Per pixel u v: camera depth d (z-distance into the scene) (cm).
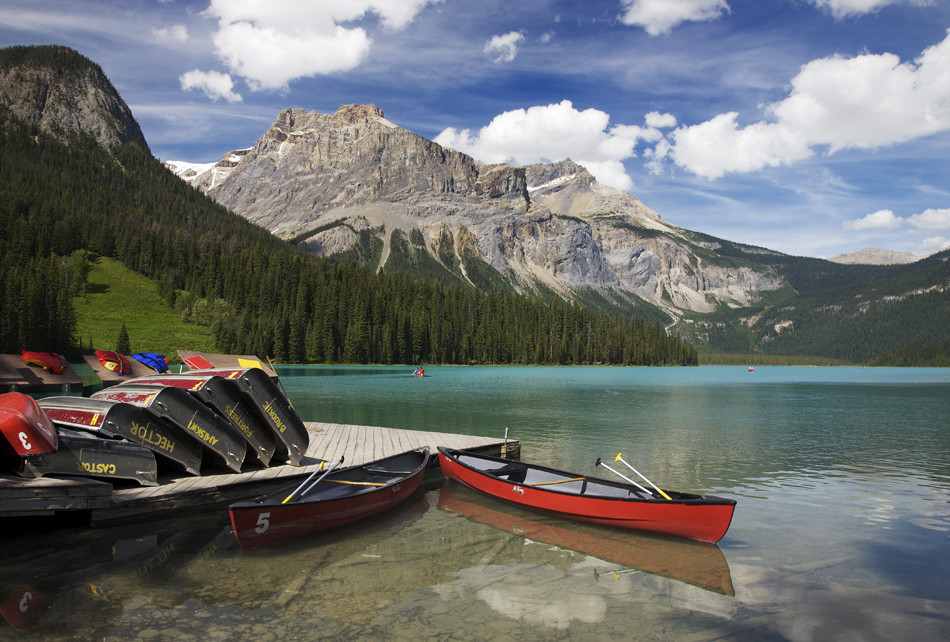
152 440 1447
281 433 1686
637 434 3128
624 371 14550
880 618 948
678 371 15838
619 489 1500
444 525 1442
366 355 13888
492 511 1584
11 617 881
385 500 1509
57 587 999
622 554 1242
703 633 882
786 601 1011
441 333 15625
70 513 1295
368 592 1007
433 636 845
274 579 1058
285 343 13338
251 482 1502
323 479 1507
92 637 822
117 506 1273
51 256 14762
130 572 1072
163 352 11575
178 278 15812
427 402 4816
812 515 1583
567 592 1031
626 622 913
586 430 3266
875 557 1245
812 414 4475
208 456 1681
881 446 2828
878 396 6762
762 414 4412
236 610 923
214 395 1561
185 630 849
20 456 1155
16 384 3953
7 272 11181
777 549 1293
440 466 2083
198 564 1122
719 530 1266
